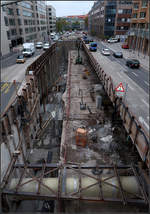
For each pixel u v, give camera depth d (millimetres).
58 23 124062
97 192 6676
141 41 51219
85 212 6543
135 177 7004
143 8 48375
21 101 15406
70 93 18359
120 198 6332
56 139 18656
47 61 35156
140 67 33812
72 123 12789
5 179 7449
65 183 6859
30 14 76125
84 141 10391
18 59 38625
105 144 10539
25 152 15914
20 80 26484
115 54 43219
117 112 12953
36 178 7105
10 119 12250
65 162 9211
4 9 49094
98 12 99812
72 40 63500
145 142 8273
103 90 18719
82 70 27953
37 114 22547
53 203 8898
